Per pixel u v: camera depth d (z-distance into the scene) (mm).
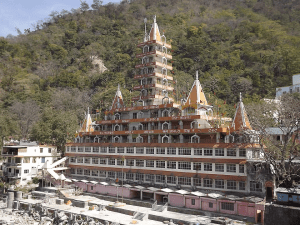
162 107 70438
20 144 86500
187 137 65188
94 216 54625
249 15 186875
